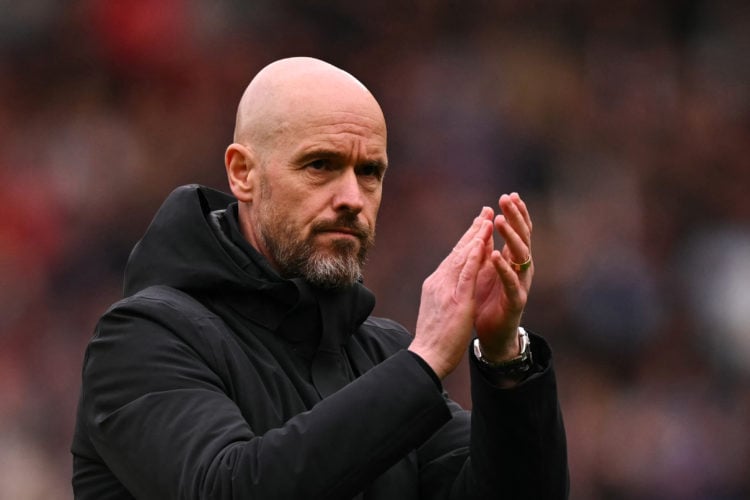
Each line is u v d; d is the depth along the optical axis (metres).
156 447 8.09
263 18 45.88
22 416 33.59
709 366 38.97
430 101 44.78
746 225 43.66
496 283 8.62
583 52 47.16
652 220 43.19
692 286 41.31
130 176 41.41
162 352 8.44
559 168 43.44
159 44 44.12
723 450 36.50
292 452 7.71
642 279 39.41
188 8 45.00
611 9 48.03
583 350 38.19
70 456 32.94
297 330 8.98
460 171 42.31
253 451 7.77
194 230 9.03
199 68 44.22
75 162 41.31
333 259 8.88
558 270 39.59
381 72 45.97
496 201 41.91
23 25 44.44
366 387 7.94
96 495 8.80
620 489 35.94
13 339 36.06
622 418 36.66
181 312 8.65
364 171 9.05
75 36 44.34
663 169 44.81
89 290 38.19
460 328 8.16
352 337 9.63
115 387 8.44
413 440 7.91
